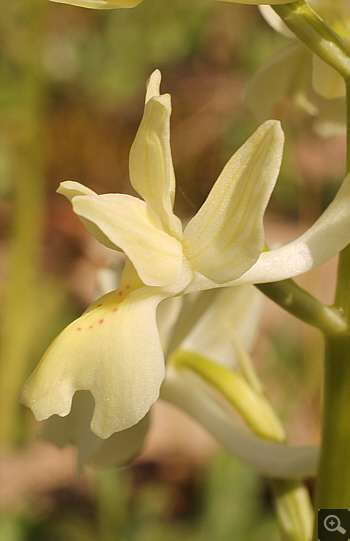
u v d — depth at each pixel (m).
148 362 0.07
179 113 0.28
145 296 0.08
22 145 0.19
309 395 0.18
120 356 0.07
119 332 0.08
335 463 0.08
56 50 0.26
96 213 0.08
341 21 0.09
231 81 0.28
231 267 0.08
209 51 0.29
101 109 0.27
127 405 0.07
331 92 0.09
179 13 0.28
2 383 0.18
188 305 0.10
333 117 0.10
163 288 0.08
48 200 0.27
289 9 0.08
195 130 0.28
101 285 0.11
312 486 0.17
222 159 0.27
